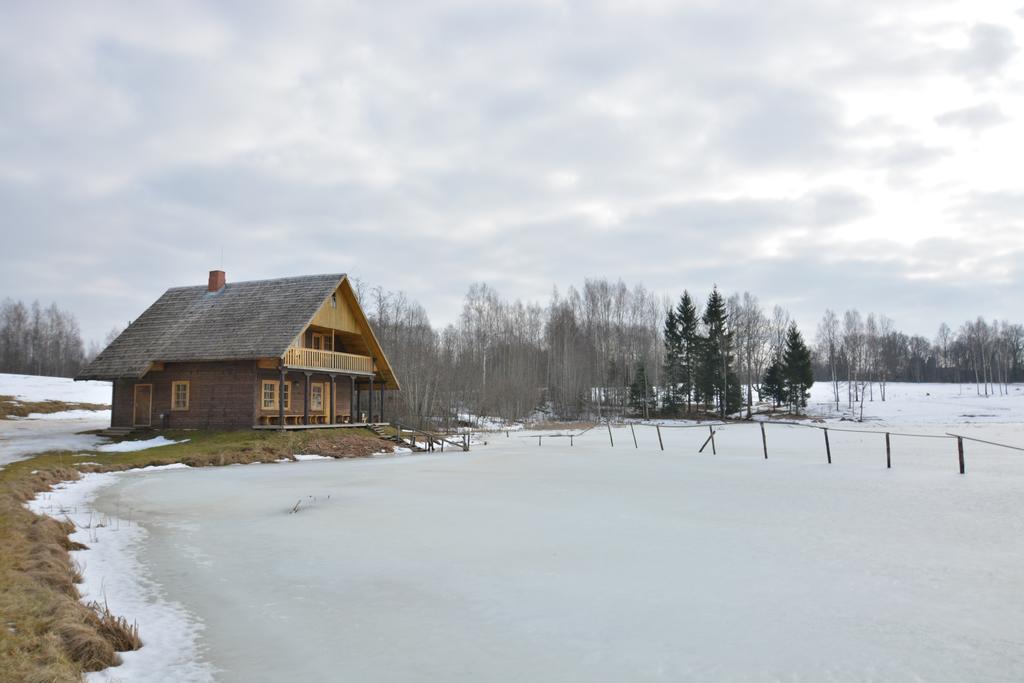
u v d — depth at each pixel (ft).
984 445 118.83
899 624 23.91
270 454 94.27
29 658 18.76
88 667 19.95
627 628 23.82
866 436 148.97
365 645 22.43
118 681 19.38
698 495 56.95
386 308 217.77
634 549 36.29
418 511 49.44
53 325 357.00
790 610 25.61
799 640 22.39
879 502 52.06
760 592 28.02
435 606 26.66
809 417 244.22
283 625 24.53
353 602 27.27
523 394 225.35
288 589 29.17
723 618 24.77
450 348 236.63
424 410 178.60
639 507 50.72
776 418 239.71
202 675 19.97
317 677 19.76
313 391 122.52
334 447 103.96
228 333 110.73
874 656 20.92
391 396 185.68
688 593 27.99
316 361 113.80
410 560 34.19
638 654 21.31
